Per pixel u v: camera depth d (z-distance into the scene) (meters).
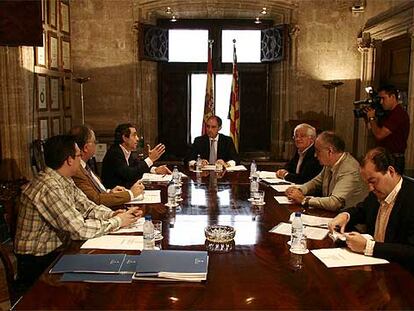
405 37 5.10
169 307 1.52
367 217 2.43
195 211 2.79
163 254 1.90
